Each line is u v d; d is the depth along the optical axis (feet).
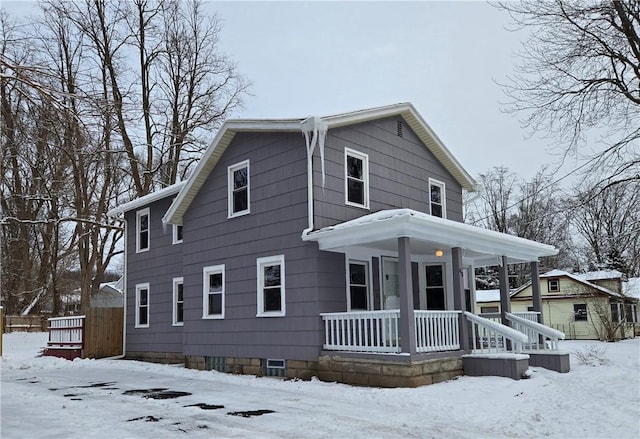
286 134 41.01
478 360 35.06
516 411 25.44
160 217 59.11
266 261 41.29
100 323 60.85
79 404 29.37
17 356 63.87
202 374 43.32
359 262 41.39
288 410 26.48
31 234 108.68
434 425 22.86
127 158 83.05
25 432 22.34
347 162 41.83
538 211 121.39
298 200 39.27
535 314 45.78
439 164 53.57
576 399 27.96
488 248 40.68
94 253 92.84
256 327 41.63
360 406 27.43
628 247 57.47
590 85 46.34
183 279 50.47
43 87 25.58
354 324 35.40
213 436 21.16
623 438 21.26
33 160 40.11
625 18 45.01
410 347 31.73
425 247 40.96
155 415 25.64
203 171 47.75
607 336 88.53
